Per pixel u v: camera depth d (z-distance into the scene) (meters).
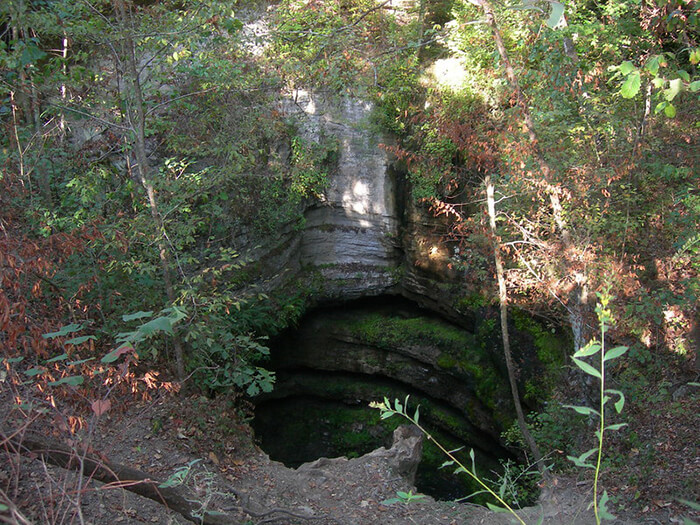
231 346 9.51
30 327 4.90
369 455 9.72
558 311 11.02
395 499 2.91
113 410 5.44
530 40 9.08
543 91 8.76
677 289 8.54
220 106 10.92
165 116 10.30
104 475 4.84
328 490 8.58
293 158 13.80
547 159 8.66
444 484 13.16
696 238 8.10
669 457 7.53
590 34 9.42
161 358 9.41
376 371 15.46
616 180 8.93
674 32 8.73
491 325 12.62
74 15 7.98
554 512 7.54
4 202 8.21
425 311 15.30
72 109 8.59
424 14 14.54
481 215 9.60
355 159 14.67
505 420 12.23
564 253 8.52
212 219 11.84
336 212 15.19
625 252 9.55
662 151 9.38
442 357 14.07
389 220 14.95
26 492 5.70
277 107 13.74
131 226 8.33
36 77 8.58
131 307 9.13
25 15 7.29
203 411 8.84
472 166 11.80
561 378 10.74
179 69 9.51
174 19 7.99
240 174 11.27
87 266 9.05
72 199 9.89
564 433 9.38
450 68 12.84
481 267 12.36
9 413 4.28
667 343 8.77
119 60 8.55
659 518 6.73
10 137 10.01
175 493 5.34
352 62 9.98
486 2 8.27
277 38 10.75
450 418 14.23
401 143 14.34
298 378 15.75
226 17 7.97
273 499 7.95
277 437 14.94
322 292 15.36
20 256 5.53
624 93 3.22
